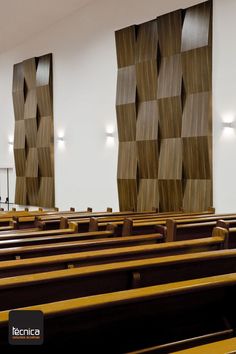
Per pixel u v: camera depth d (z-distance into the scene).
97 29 8.11
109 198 7.97
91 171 8.40
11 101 10.99
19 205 10.41
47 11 8.62
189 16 6.33
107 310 1.59
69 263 2.26
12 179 11.16
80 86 8.61
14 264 2.11
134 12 7.29
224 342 1.29
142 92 7.13
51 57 9.35
